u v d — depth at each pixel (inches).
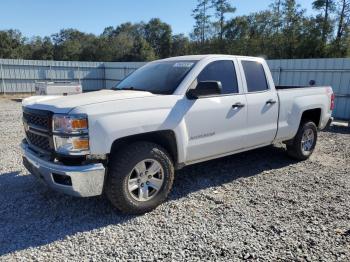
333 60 491.5
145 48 3043.8
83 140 132.7
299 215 152.9
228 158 248.5
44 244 128.2
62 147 134.2
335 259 117.7
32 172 157.2
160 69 189.3
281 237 132.9
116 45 3078.2
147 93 159.6
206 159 180.2
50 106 142.1
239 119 187.0
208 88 157.2
